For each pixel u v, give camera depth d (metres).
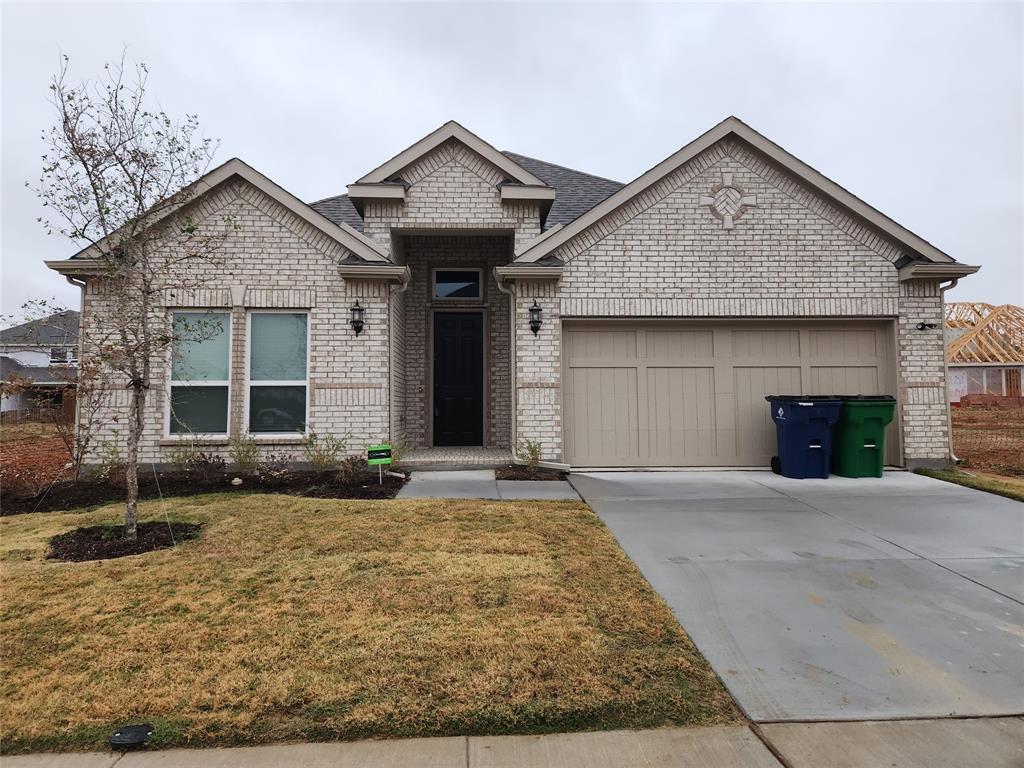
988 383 34.09
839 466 8.53
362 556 4.74
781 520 6.01
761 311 9.05
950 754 2.52
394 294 9.36
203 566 4.53
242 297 8.66
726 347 9.23
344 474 7.86
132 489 5.23
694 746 2.57
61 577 4.30
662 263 9.07
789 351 9.25
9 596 3.96
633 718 2.74
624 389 9.16
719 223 9.12
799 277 9.10
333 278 8.81
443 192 9.48
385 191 9.25
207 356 8.70
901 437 9.01
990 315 37.88
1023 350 34.66
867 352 9.27
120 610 3.75
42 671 3.06
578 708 2.76
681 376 9.20
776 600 4.02
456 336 10.98
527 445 8.73
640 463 9.10
